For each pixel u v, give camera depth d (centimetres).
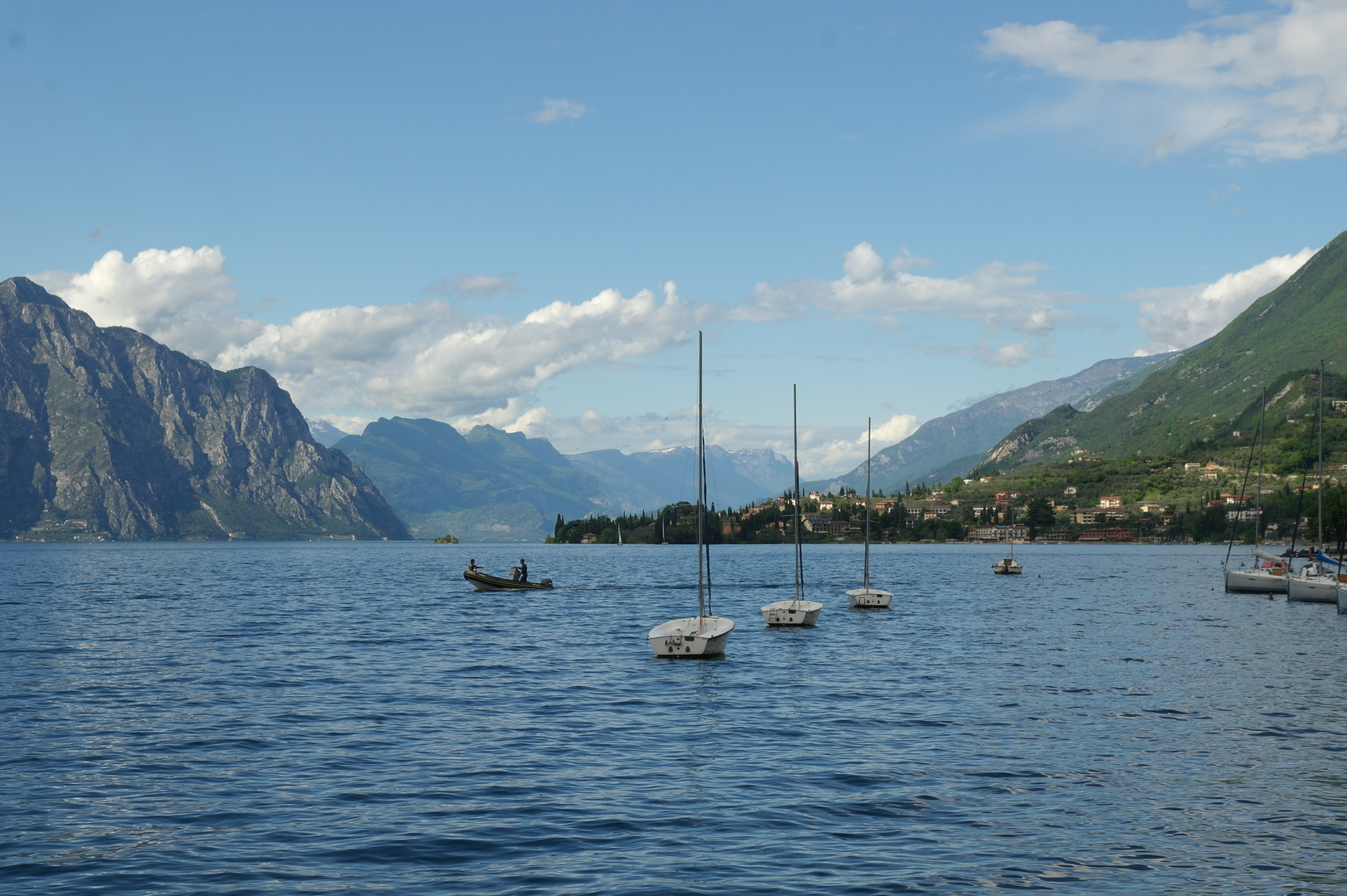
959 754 3228
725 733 3584
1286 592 11244
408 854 2234
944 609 9388
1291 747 3309
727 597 11250
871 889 2019
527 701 4244
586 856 2220
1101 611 9181
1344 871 2144
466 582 14825
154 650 6028
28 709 3994
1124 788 2805
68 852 2238
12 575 17050
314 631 7194
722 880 2067
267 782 2850
